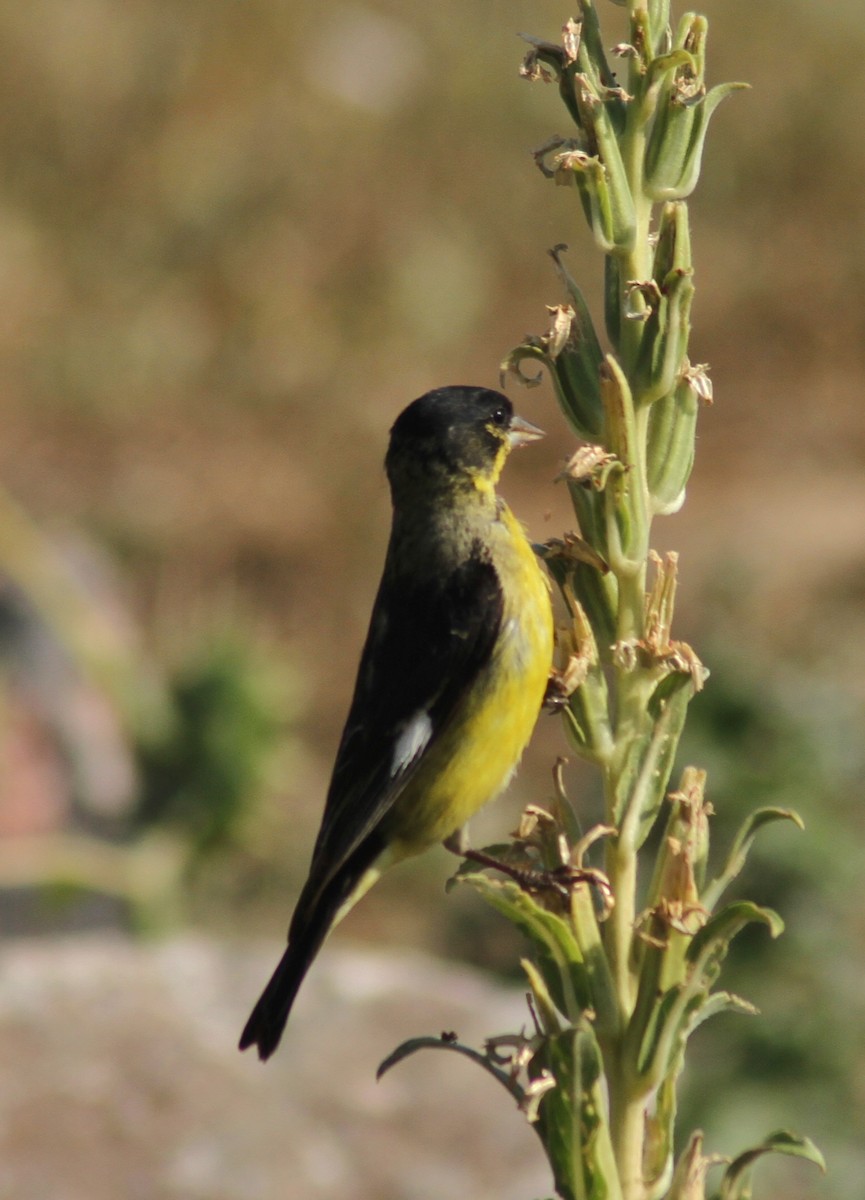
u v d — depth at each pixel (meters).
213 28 34.00
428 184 32.44
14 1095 9.83
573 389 4.64
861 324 29.62
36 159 32.31
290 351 29.25
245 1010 10.95
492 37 35.16
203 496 25.73
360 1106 9.99
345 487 25.98
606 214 4.49
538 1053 4.49
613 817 4.62
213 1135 9.61
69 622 12.39
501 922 15.10
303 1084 10.17
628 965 4.56
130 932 13.00
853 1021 11.68
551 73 4.63
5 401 28.42
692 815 4.54
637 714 4.64
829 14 34.56
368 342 29.72
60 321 29.72
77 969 11.24
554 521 24.02
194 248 31.11
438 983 11.34
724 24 34.22
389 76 34.03
